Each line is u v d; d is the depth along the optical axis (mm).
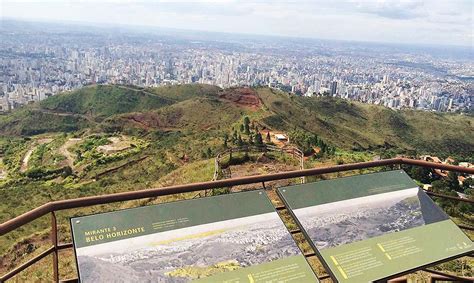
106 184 27156
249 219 2865
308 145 27891
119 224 2594
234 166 17703
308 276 2604
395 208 3297
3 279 2230
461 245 3088
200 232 2682
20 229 13219
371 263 2797
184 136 41938
